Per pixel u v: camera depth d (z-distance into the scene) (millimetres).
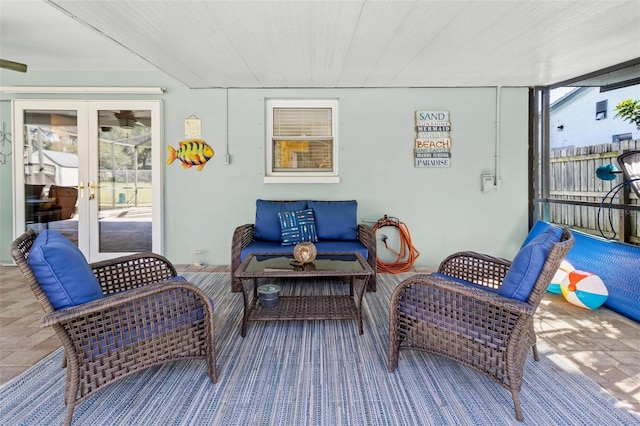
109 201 4312
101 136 4266
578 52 3047
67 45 3459
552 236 1799
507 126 4324
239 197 4316
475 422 1565
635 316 2637
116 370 1631
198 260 4340
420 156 4312
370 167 4312
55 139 4270
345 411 1641
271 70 3523
